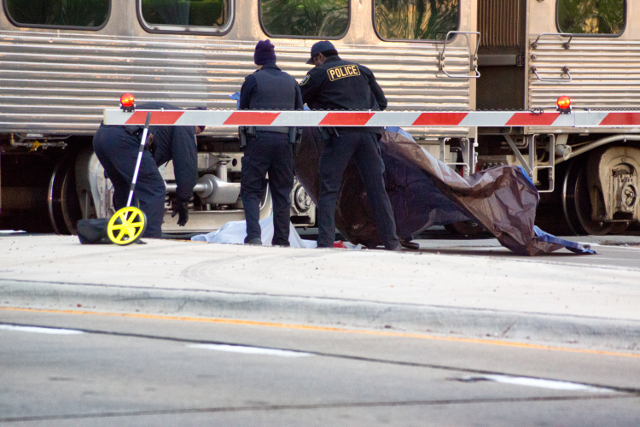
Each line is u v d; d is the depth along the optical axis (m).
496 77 43.19
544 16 42.69
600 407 12.46
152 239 29.39
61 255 25.45
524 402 12.65
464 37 40.19
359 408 12.14
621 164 45.81
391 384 13.50
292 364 14.76
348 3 38.25
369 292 19.94
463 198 31.95
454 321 17.77
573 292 20.45
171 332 17.39
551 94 42.84
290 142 30.00
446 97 39.97
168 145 30.89
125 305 19.77
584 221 46.50
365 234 34.66
